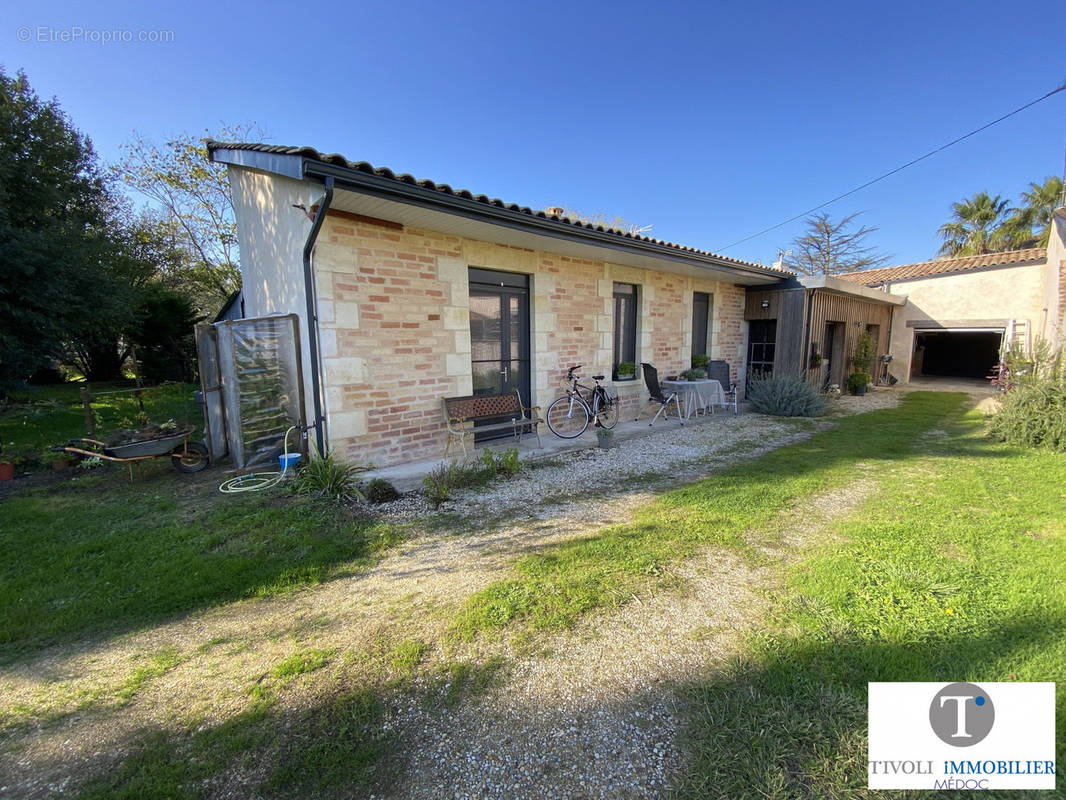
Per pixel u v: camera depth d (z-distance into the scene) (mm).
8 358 9484
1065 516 3449
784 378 8797
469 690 1847
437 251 5250
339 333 4539
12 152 10953
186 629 2291
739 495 4059
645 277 8055
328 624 2312
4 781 1469
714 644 2092
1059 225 8305
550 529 3424
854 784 1405
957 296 13414
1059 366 6211
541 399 6652
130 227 14789
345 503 3939
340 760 1536
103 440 5066
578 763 1519
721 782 1425
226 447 5383
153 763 1535
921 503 3803
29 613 2385
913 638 2053
